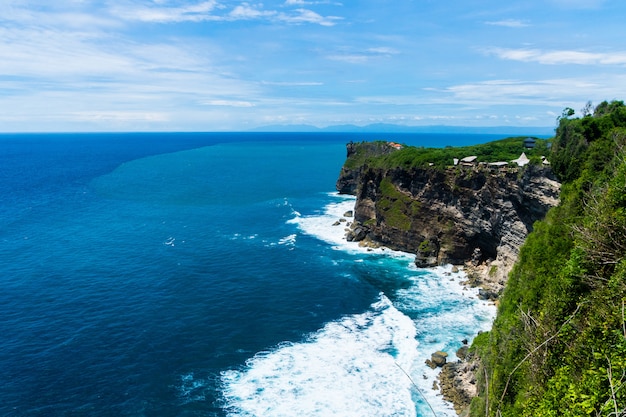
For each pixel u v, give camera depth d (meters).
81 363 40.47
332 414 33.75
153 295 56.03
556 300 22.97
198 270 65.56
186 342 44.50
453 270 65.94
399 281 62.16
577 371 18.23
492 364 30.27
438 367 39.75
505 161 67.06
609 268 20.72
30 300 53.81
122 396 36.00
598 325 18.20
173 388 37.06
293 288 59.12
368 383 37.56
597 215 22.34
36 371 39.09
